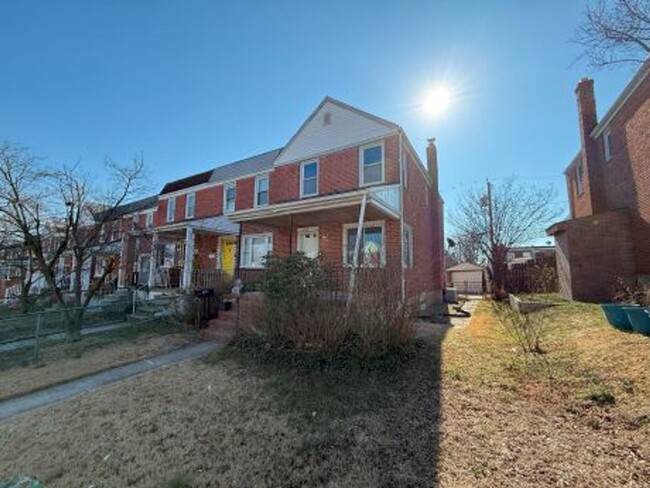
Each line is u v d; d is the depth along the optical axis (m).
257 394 4.80
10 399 5.28
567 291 12.22
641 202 10.71
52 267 11.20
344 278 6.40
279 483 2.85
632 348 4.91
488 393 4.38
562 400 3.98
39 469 3.28
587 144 14.05
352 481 2.80
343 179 12.98
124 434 3.88
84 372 6.41
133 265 18.34
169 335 9.21
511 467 2.82
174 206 21.38
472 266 31.05
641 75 10.20
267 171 16.64
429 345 6.72
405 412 4.01
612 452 2.91
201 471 3.08
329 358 5.68
